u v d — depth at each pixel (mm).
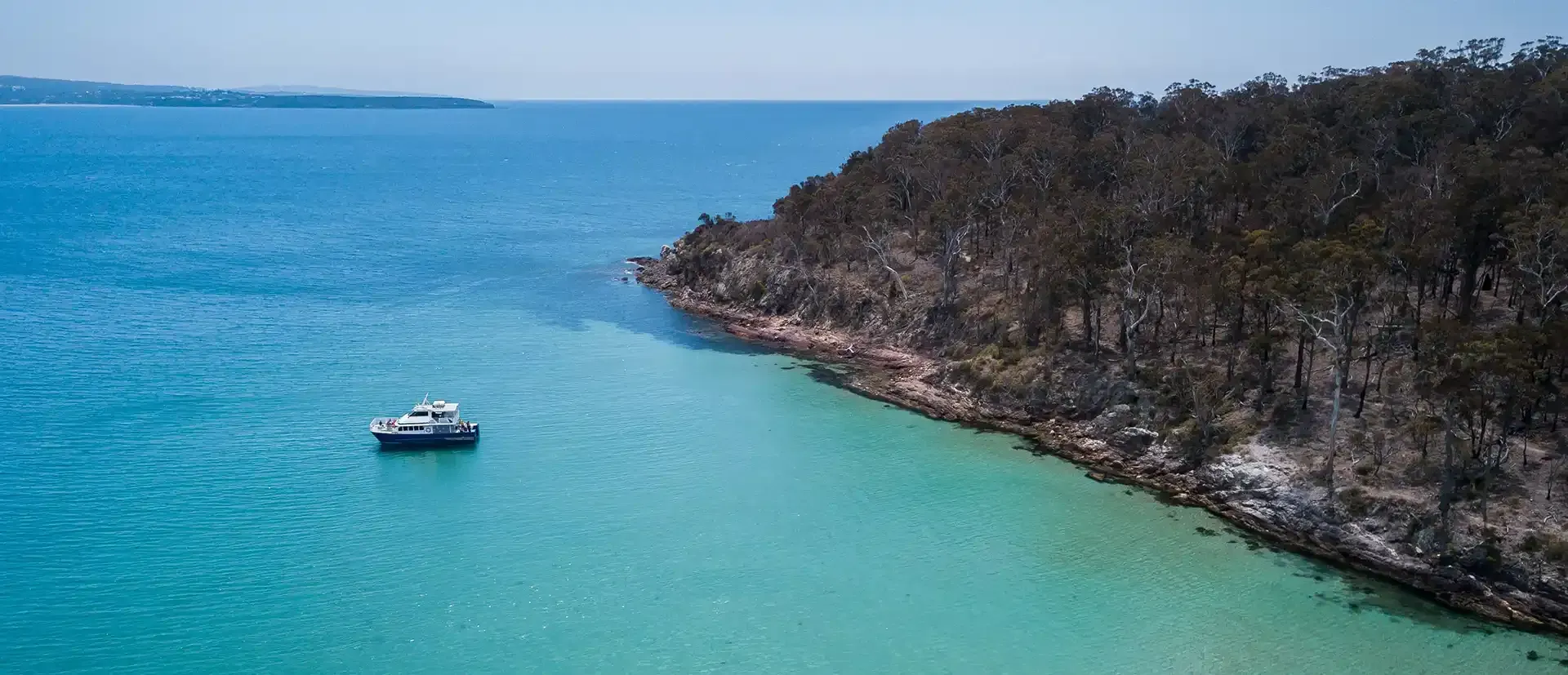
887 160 152750
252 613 58688
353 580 62844
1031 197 120312
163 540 66938
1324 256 77062
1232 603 61000
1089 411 87500
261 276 151625
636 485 78562
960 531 70812
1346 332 74875
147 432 85875
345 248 179500
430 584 62656
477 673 53812
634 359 113062
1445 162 100750
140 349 110250
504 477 79438
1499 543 60531
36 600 59094
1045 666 55000
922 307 113250
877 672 54406
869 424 92875
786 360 113312
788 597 62031
